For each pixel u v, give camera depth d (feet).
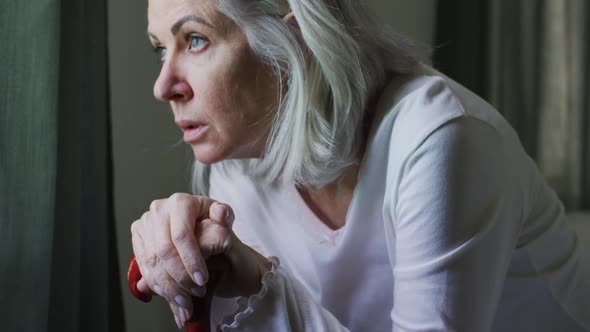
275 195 3.52
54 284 4.42
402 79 3.18
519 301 3.34
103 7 4.86
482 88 8.93
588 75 9.37
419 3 9.32
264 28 2.93
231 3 2.86
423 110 2.84
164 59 3.24
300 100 3.01
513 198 2.87
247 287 2.72
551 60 9.23
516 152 2.97
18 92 4.13
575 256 3.45
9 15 4.08
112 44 5.79
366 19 3.18
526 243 3.20
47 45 4.24
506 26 9.02
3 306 4.08
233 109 2.99
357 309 3.46
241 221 3.71
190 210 2.64
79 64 4.54
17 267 4.13
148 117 6.17
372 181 3.08
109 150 5.12
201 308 2.63
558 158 9.38
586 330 3.52
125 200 6.02
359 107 3.09
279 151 3.10
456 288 2.63
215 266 2.62
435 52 8.95
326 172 3.11
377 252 3.27
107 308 4.87
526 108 9.17
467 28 8.67
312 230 3.40
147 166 6.20
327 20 2.93
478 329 2.70
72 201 4.49
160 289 2.62
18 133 4.14
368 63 3.14
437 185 2.66
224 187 3.81
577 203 9.45
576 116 9.36
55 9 4.27
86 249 4.78
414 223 2.71
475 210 2.69
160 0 2.95
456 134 2.70
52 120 4.27
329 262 3.37
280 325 2.65
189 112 3.02
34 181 4.20
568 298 3.44
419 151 2.73
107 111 5.05
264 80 3.02
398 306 2.79
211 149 3.09
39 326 4.19
